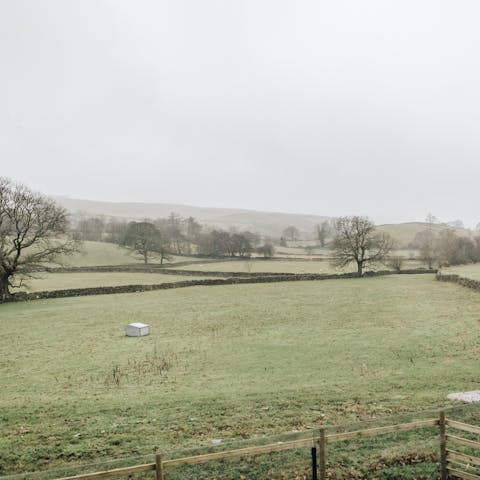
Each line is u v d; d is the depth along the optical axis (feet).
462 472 40.86
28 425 54.90
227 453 39.09
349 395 62.59
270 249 377.30
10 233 189.26
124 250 394.93
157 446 48.11
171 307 160.86
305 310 148.15
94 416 57.41
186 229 548.72
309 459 43.75
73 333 121.29
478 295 169.27
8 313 154.10
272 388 68.18
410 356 86.28
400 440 47.03
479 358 82.28
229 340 108.17
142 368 84.94
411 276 258.37
